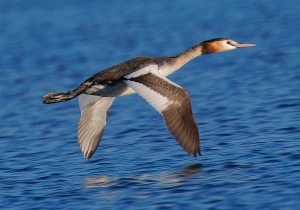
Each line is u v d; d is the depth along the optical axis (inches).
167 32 1270.9
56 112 798.5
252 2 1521.9
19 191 509.0
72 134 692.1
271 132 616.1
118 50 1151.0
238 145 582.2
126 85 481.7
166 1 1610.5
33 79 994.7
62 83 957.8
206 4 1549.0
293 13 1357.0
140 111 758.5
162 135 643.5
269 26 1248.8
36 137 690.2
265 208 428.5
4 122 769.6
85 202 469.1
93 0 1676.9
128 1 1643.7
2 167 581.0
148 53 1112.2
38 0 1716.3
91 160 581.0
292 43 1075.3
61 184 517.3
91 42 1229.7
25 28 1403.8
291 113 681.0
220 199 449.1
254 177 488.4
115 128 692.1
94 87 476.4
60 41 1258.6
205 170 518.3
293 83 818.2
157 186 488.1
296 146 559.5
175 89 428.1
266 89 802.2
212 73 933.8
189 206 441.4
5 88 952.3
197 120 693.3
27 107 835.4
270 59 977.5
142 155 580.1
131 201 461.1
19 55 1171.3
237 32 1221.7
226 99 775.7
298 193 448.1
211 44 539.5
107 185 502.9
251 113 697.0
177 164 542.3
